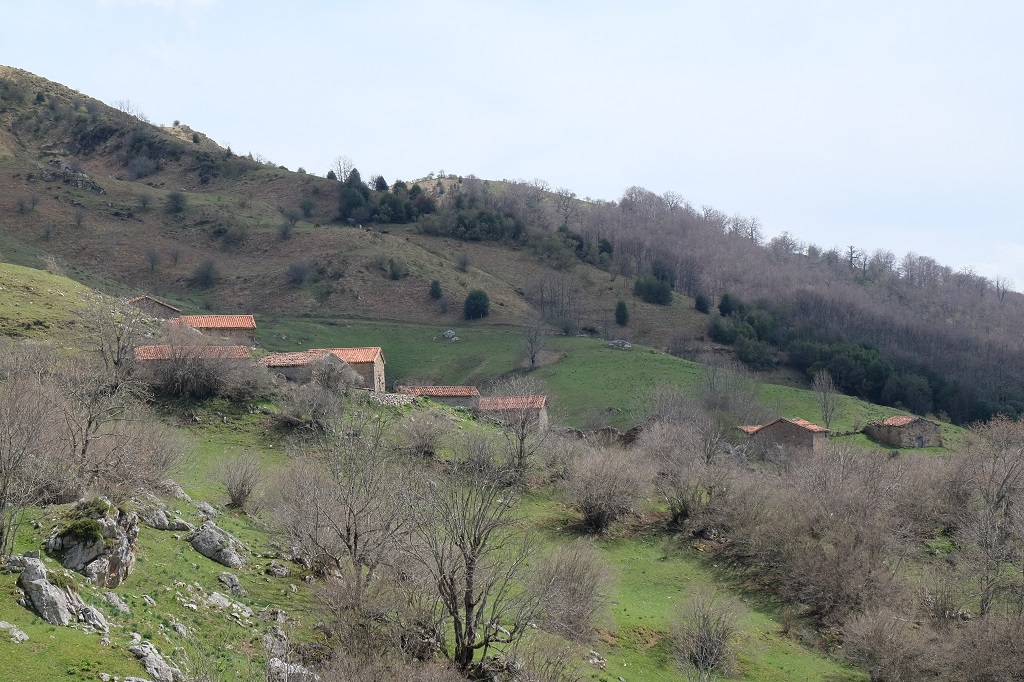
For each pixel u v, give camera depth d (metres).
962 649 44.72
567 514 65.00
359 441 49.69
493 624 34.16
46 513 31.17
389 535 34.34
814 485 65.31
